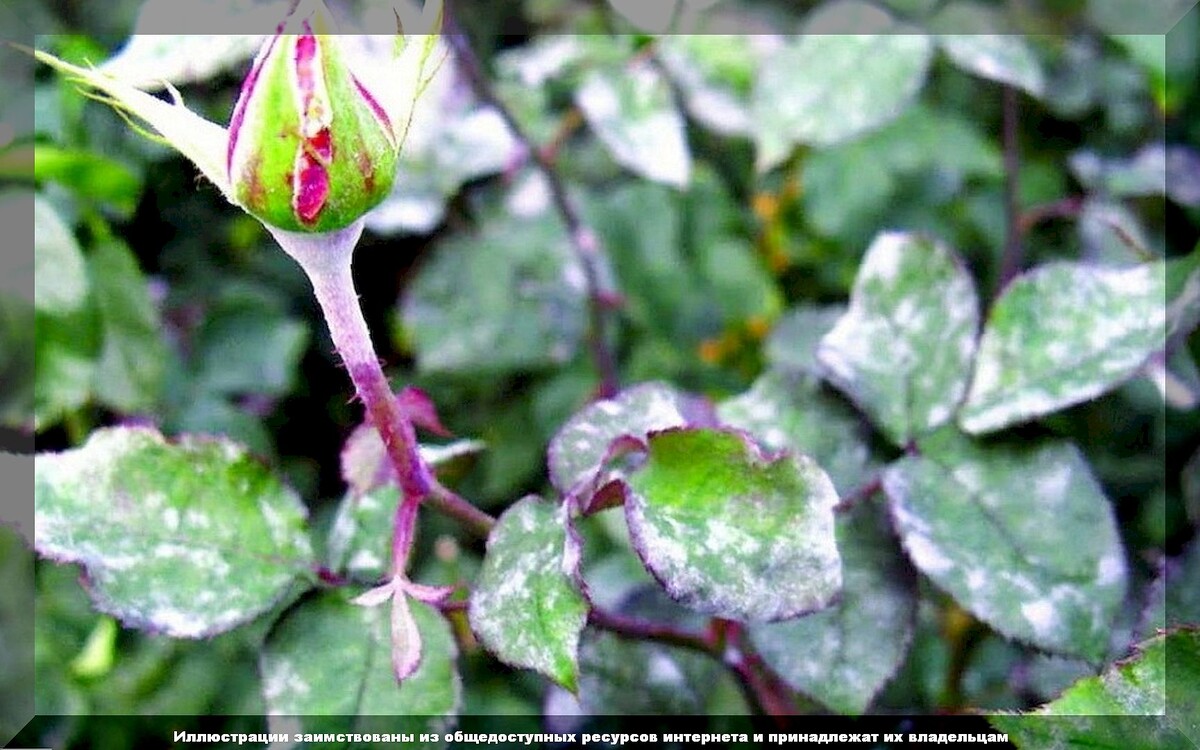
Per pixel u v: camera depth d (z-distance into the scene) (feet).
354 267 1.95
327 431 1.82
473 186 1.97
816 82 1.55
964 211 1.95
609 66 1.69
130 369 1.55
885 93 1.53
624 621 1.26
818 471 1.10
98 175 1.50
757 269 1.91
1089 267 1.23
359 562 1.22
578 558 1.10
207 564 1.18
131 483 1.18
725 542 1.10
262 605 1.18
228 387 1.68
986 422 1.22
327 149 1.03
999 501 1.21
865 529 1.23
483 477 1.74
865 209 1.97
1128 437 1.58
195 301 1.76
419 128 1.71
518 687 1.49
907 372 1.24
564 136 1.73
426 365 1.77
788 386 1.28
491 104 1.62
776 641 1.21
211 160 1.05
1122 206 1.62
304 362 1.86
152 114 1.05
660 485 1.11
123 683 1.53
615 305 1.80
